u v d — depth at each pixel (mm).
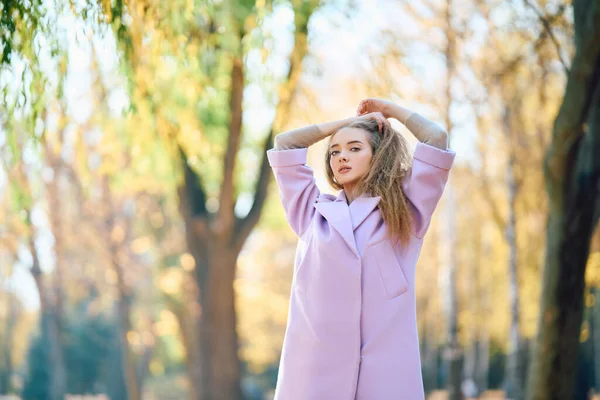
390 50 8570
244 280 24062
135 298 22234
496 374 28094
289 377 2463
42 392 28391
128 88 4898
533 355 6641
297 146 2723
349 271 2430
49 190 15109
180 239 18672
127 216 18344
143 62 5418
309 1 7898
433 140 2584
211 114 10086
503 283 19641
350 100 9383
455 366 12242
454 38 8805
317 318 2434
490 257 19281
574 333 6461
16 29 4125
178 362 31719
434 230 18281
